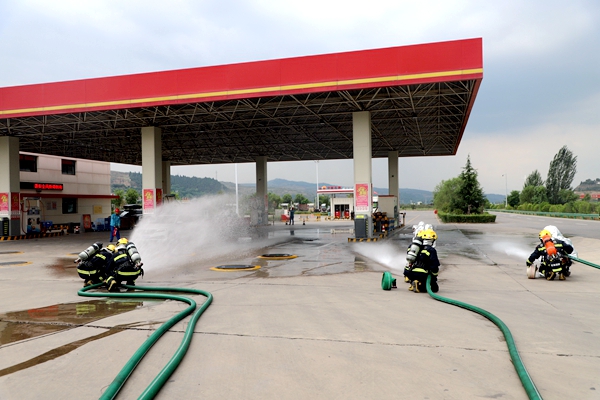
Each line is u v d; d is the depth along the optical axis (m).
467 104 18.33
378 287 8.08
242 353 4.27
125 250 8.16
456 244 17.19
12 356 4.25
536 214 63.12
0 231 23.00
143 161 21.30
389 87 16.47
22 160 30.28
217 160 39.94
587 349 4.33
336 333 4.93
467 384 3.51
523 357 4.10
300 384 3.52
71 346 4.54
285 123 23.77
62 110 18.42
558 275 8.82
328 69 15.90
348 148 33.59
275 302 6.71
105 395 3.20
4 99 19.08
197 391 3.40
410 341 4.62
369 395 3.31
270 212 51.81
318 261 12.27
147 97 17.58
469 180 40.91
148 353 4.27
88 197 35.28
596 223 35.03
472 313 5.89
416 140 29.83
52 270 11.11
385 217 23.19
